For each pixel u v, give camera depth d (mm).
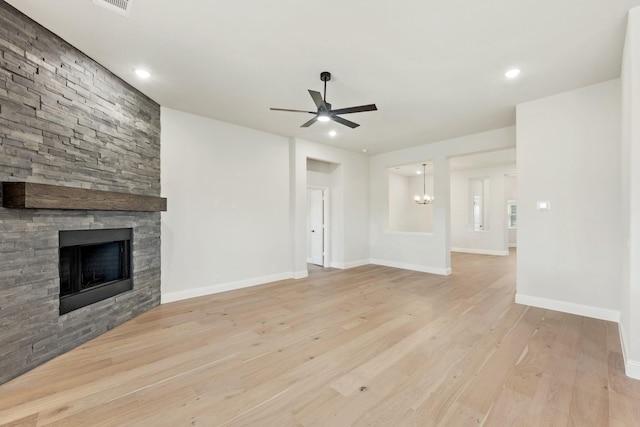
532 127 3789
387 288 4836
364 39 2525
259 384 2100
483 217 9695
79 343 2713
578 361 2410
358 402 1897
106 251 3254
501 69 3023
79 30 2416
